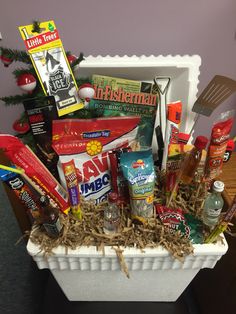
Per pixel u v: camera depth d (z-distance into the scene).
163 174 0.60
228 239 0.64
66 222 0.52
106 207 0.54
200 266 0.55
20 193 0.49
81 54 0.53
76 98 0.52
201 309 0.88
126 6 0.70
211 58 0.81
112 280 0.59
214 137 0.49
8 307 0.96
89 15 0.71
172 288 0.63
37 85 0.51
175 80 0.59
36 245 0.50
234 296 0.64
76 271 0.56
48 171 0.53
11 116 0.88
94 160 0.55
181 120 0.61
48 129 0.51
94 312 0.67
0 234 1.17
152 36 0.76
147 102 0.56
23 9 0.69
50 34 0.48
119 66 0.55
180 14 0.72
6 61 0.50
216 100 0.53
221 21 0.74
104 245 0.51
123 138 0.56
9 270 1.06
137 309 0.67
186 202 0.58
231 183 0.69
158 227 0.52
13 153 0.48
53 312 0.69
